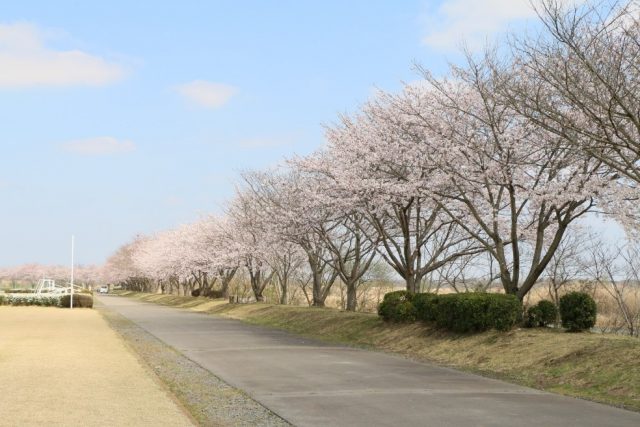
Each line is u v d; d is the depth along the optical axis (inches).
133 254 4197.8
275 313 1347.2
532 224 813.9
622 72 487.2
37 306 2059.5
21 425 323.9
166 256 2778.1
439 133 759.1
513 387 491.5
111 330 1063.6
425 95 780.0
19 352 673.6
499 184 733.9
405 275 949.8
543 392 468.4
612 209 654.5
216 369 594.9
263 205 1403.8
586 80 515.2
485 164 726.5
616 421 363.6
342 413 385.7
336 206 946.7
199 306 2127.2
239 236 1784.0
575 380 494.9
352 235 1288.1
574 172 661.9
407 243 932.6
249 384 504.1
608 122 517.7
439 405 411.8
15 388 437.7
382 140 853.8
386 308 904.9
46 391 426.9
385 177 864.3
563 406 410.3
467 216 895.1
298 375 555.5
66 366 561.6
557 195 649.6
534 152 695.7
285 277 1579.7
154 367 605.6
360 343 869.8
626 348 516.4
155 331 1099.9
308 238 1234.0
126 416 354.0
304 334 1032.2
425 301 821.9
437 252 993.5
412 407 405.1
